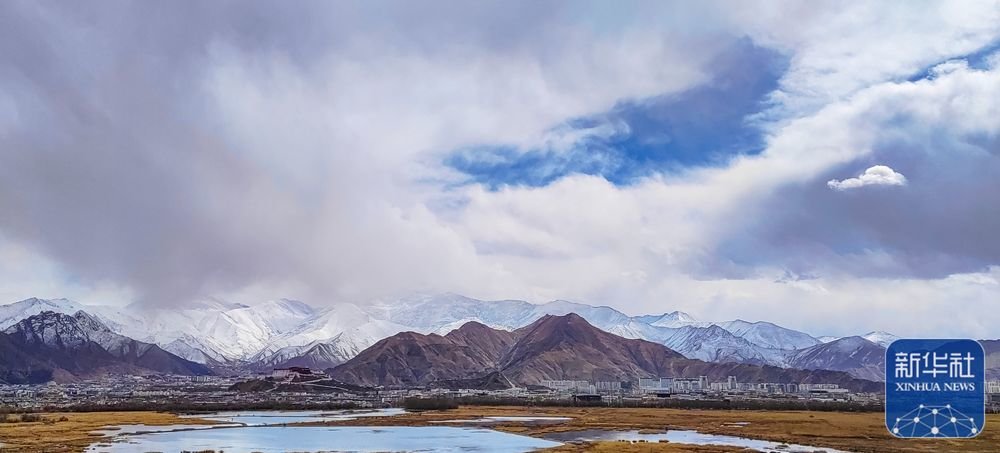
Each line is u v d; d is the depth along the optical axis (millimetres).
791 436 193250
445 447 176500
